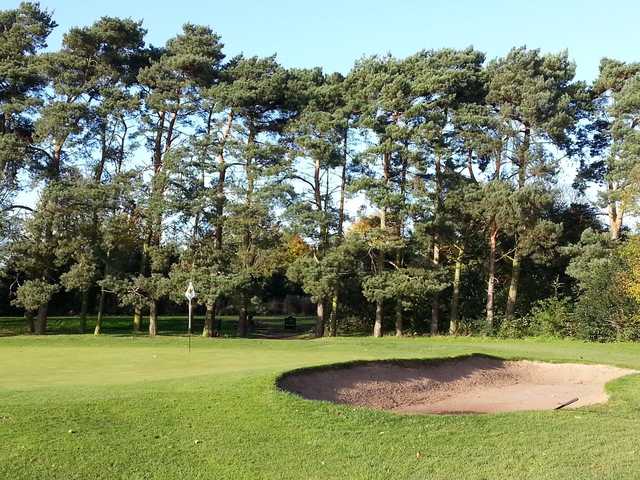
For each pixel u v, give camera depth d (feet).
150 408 36.42
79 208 114.93
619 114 125.39
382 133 125.29
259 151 121.80
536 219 122.62
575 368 72.69
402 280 122.31
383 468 29.09
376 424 36.42
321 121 122.21
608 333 116.67
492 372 70.49
